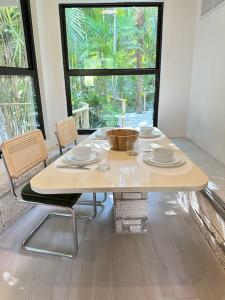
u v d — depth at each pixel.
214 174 2.01
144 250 1.63
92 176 1.18
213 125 2.50
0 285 1.36
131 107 3.32
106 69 3.13
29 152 1.61
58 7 2.81
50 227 1.91
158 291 1.32
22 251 1.63
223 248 1.49
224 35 2.23
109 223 1.95
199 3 2.76
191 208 2.01
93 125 3.40
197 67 2.87
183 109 3.22
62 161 1.39
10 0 2.36
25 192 1.59
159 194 2.39
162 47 2.97
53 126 3.08
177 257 1.57
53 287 1.35
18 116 2.56
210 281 1.38
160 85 3.12
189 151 2.68
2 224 1.82
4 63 2.32
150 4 2.87
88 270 1.47
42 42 2.73
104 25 2.99
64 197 1.54
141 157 1.46
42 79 2.79
